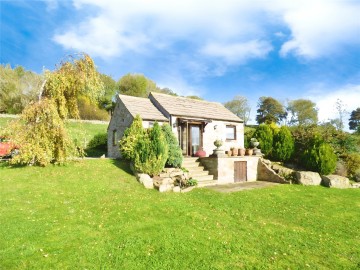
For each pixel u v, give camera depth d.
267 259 5.70
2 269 4.81
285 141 19.11
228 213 9.10
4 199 8.79
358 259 5.98
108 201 9.38
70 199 9.35
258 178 17.58
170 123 18.58
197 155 18.11
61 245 5.85
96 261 5.25
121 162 15.87
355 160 16.92
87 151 25.31
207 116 20.75
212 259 5.54
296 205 10.86
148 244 6.09
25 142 12.62
